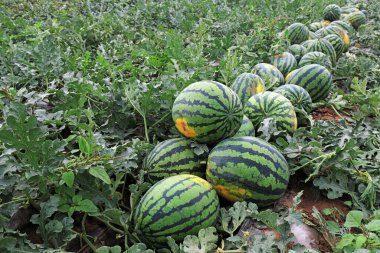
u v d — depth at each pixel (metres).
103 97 1.57
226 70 1.95
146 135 1.49
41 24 2.71
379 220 1.13
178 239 1.07
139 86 1.62
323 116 2.09
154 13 3.48
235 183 1.18
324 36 3.07
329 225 1.22
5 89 1.58
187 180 1.13
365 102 2.07
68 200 1.10
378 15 4.18
